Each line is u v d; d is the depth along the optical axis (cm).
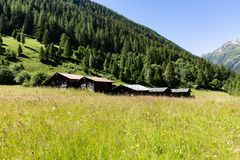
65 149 548
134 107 1227
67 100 1373
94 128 714
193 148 626
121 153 549
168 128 820
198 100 1741
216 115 1113
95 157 526
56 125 736
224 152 607
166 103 1525
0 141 606
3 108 1037
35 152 531
